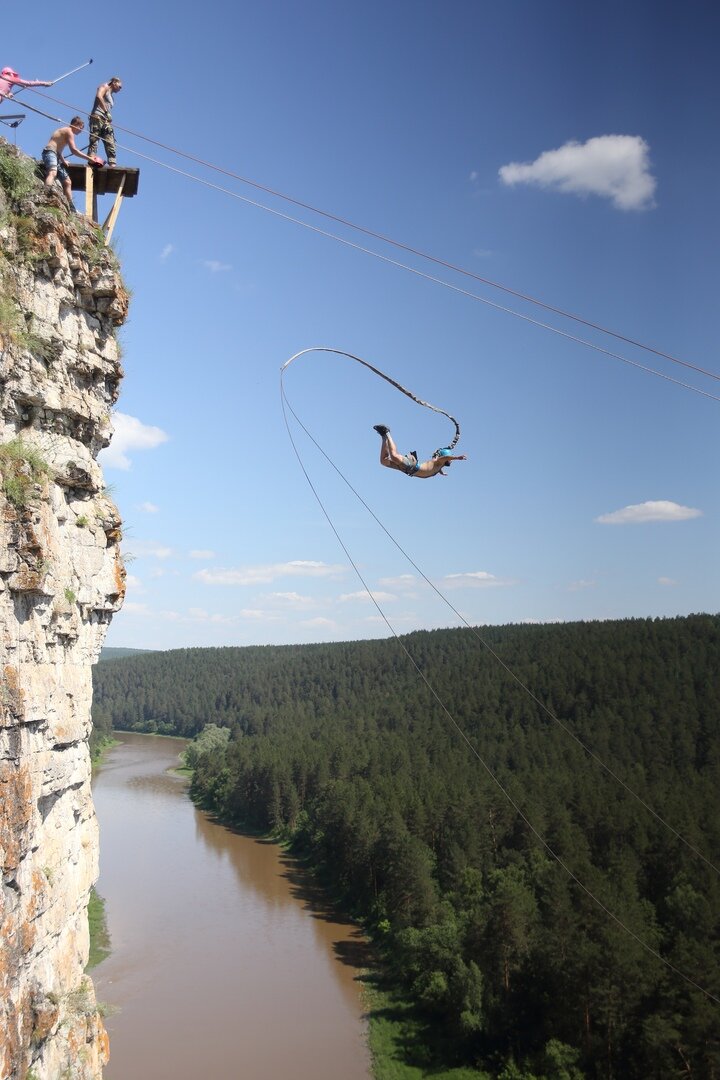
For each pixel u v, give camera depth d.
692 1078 49.12
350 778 116.56
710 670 143.25
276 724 192.88
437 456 18.61
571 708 141.88
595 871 66.50
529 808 85.56
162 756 187.25
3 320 14.44
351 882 86.62
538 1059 54.12
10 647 13.96
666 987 52.62
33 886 14.39
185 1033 54.97
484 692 157.38
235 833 113.56
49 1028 14.24
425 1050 55.31
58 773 15.55
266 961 68.06
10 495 14.27
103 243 17.78
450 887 78.25
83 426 17.47
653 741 115.88
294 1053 53.28
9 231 14.99
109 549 18.59
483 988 59.03
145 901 82.19
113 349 18.33
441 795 93.69
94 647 18.08
